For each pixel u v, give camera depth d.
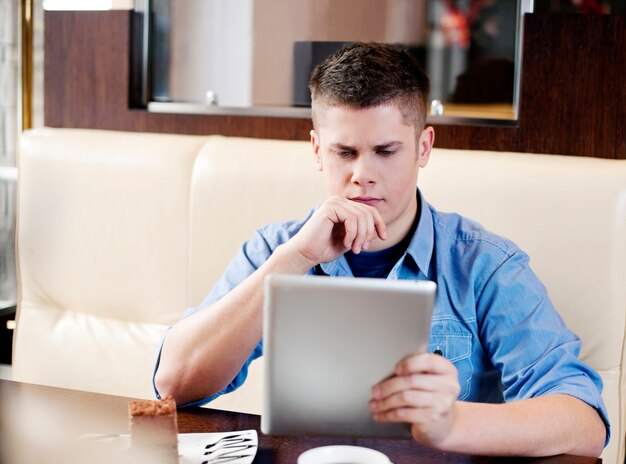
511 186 1.64
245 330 1.20
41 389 1.26
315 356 0.87
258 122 2.02
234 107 2.06
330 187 1.28
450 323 1.35
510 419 1.02
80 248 2.03
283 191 1.81
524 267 1.37
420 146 1.38
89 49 2.16
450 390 0.90
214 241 1.88
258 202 1.83
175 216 1.92
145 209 1.95
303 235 1.21
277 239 1.46
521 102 1.79
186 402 1.24
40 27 2.46
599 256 1.57
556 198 1.60
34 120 2.49
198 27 2.08
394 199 1.27
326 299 0.85
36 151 2.09
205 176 1.89
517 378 1.25
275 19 2.01
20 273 2.12
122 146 2.00
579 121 1.75
